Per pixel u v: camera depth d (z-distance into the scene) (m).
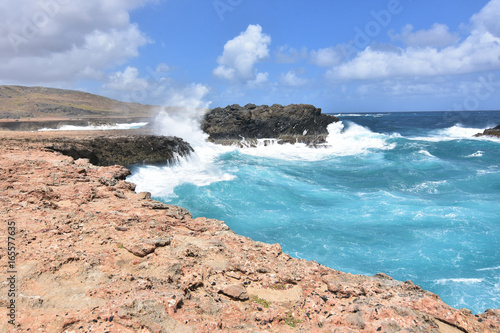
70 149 23.66
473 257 12.95
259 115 45.56
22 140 23.94
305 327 5.74
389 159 32.31
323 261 12.89
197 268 7.77
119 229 9.57
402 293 6.62
